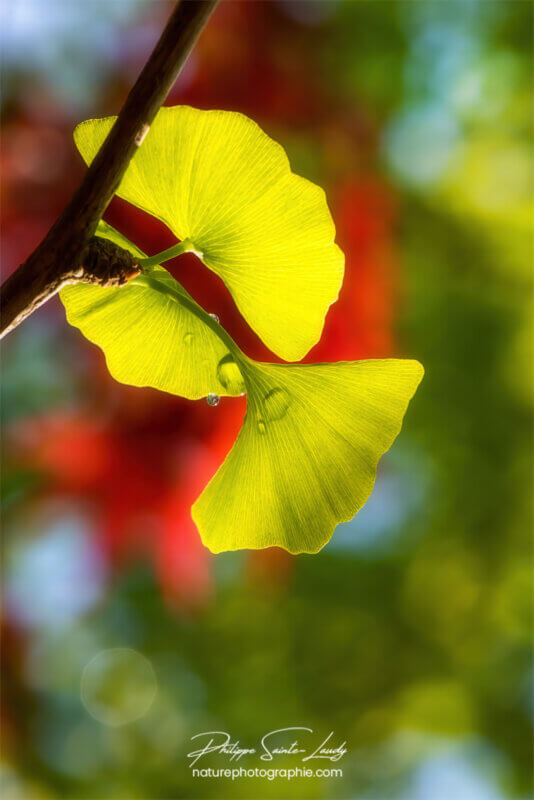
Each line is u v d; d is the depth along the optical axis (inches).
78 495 46.2
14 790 59.5
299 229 23.1
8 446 48.1
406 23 59.3
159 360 24.0
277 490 23.5
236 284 23.4
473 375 66.3
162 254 22.9
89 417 46.4
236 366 24.0
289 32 50.1
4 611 58.0
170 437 45.1
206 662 64.4
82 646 65.7
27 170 46.1
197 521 23.7
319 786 63.2
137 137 21.8
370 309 49.3
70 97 49.4
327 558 65.8
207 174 22.9
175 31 21.7
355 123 52.9
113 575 50.0
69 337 48.3
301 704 63.3
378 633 65.7
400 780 66.7
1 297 21.9
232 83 47.8
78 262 22.0
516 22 64.1
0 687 58.1
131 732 64.6
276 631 64.5
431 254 66.4
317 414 23.4
